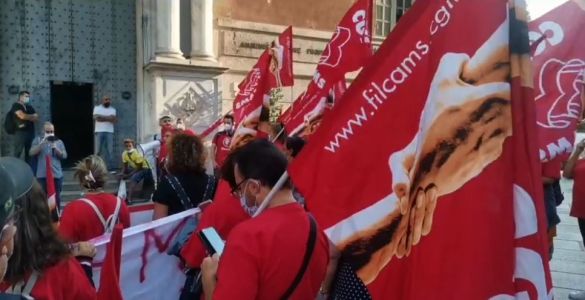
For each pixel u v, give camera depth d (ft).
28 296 6.38
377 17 60.23
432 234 5.80
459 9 5.88
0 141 41.32
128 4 46.62
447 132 5.86
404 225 6.29
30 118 37.04
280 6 50.98
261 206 6.99
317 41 53.16
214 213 9.96
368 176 6.68
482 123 5.65
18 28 42.78
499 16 5.63
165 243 13.32
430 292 5.69
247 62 48.47
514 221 5.49
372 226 6.56
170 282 13.73
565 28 11.68
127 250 12.60
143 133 44.04
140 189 32.81
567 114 11.60
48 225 6.65
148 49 43.96
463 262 5.49
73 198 36.37
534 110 5.54
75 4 44.70
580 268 19.52
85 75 45.19
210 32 45.19
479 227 5.48
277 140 18.69
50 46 43.91
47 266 6.53
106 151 41.63
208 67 44.01
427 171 6.01
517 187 5.49
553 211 17.07
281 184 6.91
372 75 6.71
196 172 13.64
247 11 48.98
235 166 7.36
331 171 6.86
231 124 29.45
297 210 6.93
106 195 12.35
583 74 11.55
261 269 6.33
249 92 22.38
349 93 6.82
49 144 31.19
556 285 17.56
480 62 5.70
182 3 44.14
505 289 5.35
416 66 6.46
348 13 17.42
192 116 43.96
